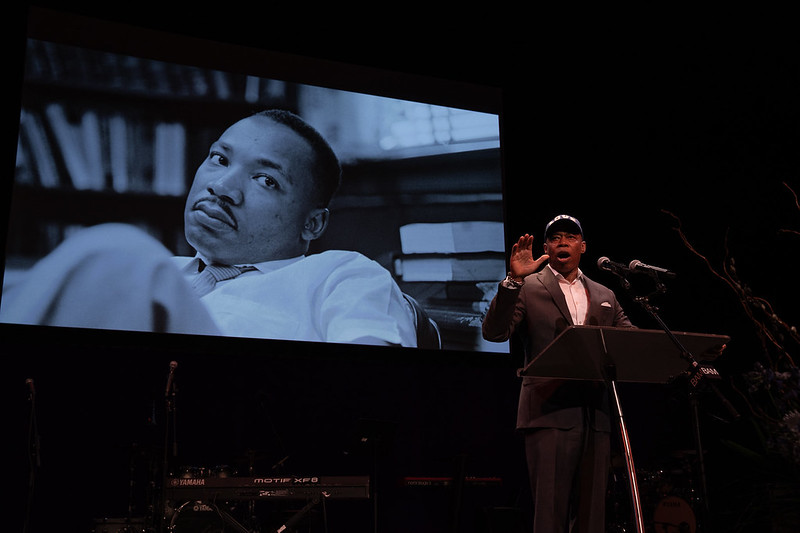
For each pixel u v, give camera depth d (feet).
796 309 15.29
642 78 18.03
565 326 8.38
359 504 16.07
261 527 15.06
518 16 17.52
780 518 7.45
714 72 17.12
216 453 15.46
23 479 14.06
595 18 17.40
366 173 16.10
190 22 15.93
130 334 13.82
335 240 15.53
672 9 16.79
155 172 14.65
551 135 18.48
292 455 15.94
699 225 17.17
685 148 17.53
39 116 14.10
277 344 14.66
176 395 15.40
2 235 13.51
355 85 16.47
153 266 14.24
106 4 15.26
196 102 15.21
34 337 13.25
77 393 14.78
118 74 14.79
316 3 16.80
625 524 16.20
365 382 16.80
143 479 14.99
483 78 18.37
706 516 9.39
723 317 16.35
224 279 14.65
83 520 14.39
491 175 17.21
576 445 8.02
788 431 6.73
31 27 14.40
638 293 17.76
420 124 16.81
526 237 7.89
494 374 17.81
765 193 16.20
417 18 17.47
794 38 15.85
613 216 18.21
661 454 17.10
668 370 8.01
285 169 15.49
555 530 7.79
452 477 15.69
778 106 16.19
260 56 15.89
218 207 14.90
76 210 13.98
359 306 15.35
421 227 16.24
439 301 16.01
